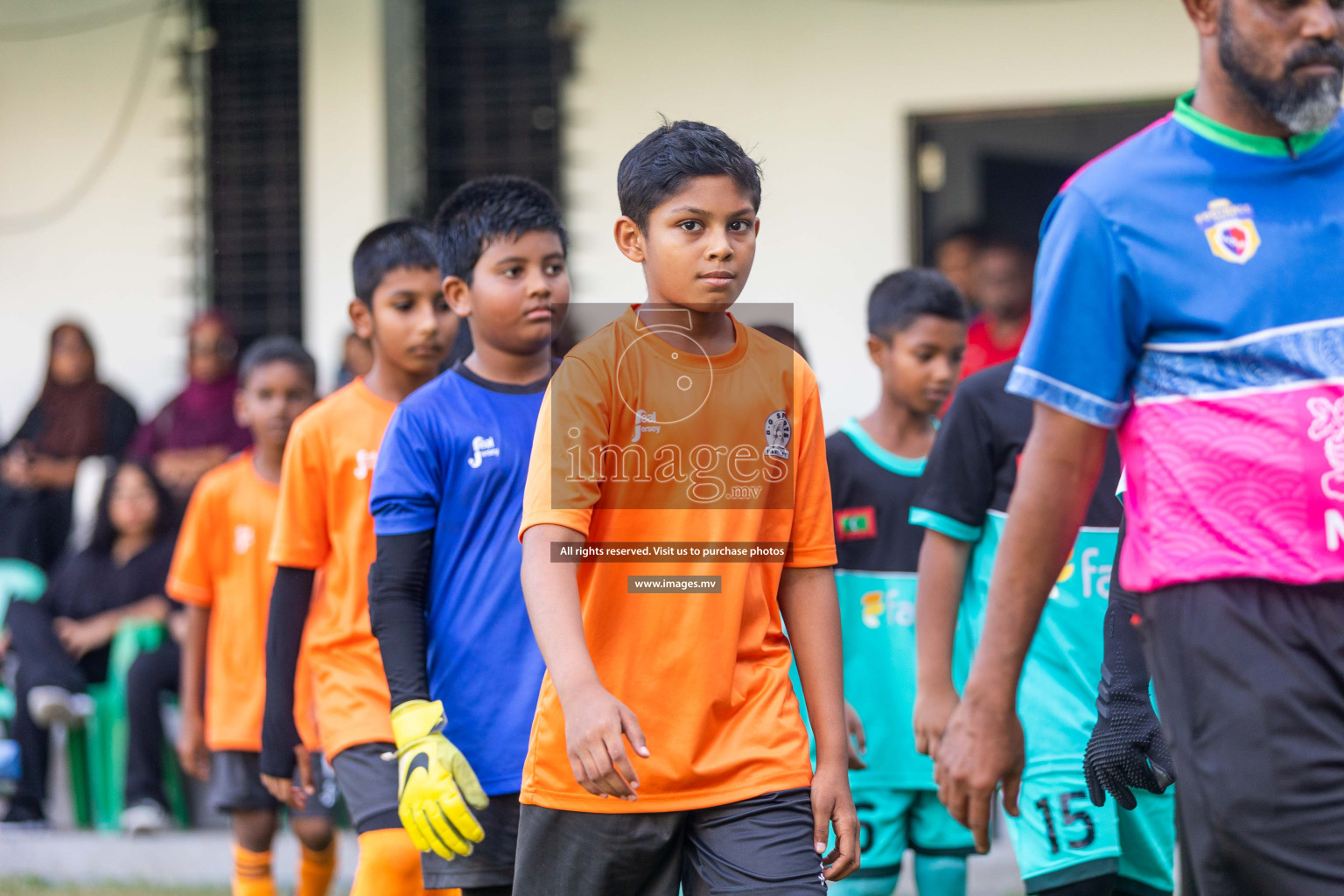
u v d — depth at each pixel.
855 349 29.45
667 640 9.55
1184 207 8.26
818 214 29.58
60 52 31.58
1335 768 7.94
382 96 30.14
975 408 13.15
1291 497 8.05
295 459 13.96
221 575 18.22
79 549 28.62
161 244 31.41
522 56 30.52
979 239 28.52
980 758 8.84
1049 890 12.58
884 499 15.48
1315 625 8.05
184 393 28.11
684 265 9.52
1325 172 8.27
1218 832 8.20
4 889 20.25
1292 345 8.07
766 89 29.64
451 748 11.09
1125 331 8.41
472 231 12.31
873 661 15.30
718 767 9.45
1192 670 8.24
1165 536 8.35
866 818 15.09
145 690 23.61
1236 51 8.09
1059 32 28.83
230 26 31.22
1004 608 8.78
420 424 12.05
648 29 30.02
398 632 11.60
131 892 20.20
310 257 30.36
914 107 29.30
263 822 17.64
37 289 31.72
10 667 25.61
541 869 9.78
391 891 12.84
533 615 9.20
